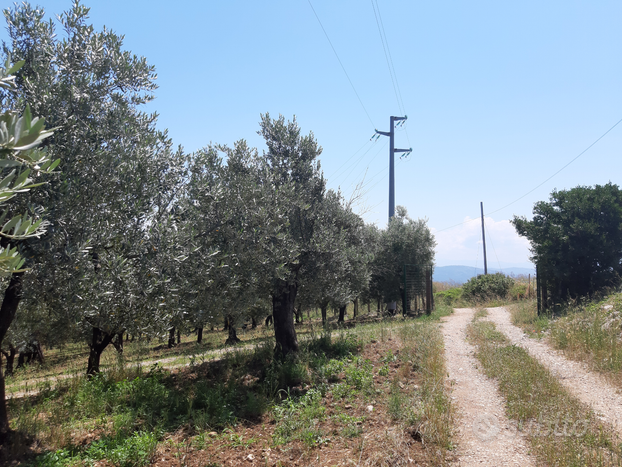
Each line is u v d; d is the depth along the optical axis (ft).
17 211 17.81
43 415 22.21
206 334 91.20
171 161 27.55
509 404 21.12
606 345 29.53
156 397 23.98
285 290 32.37
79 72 22.26
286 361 30.94
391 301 74.23
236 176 29.43
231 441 18.42
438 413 19.26
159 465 16.06
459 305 84.99
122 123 23.62
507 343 35.76
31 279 18.03
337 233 35.01
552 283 53.31
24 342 48.62
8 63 6.16
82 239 18.89
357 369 28.96
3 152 5.82
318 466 15.52
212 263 24.39
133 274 21.36
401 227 76.18
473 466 15.15
